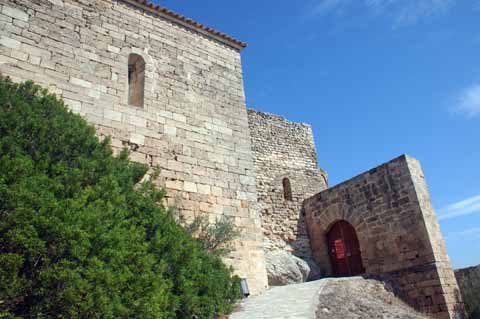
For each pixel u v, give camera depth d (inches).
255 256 455.5
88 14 443.8
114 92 423.5
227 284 329.4
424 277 474.0
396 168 543.5
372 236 560.4
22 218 195.6
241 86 556.4
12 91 295.7
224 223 421.7
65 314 187.6
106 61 433.4
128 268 224.4
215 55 546.6
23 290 187.6
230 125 512.7
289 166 758.5
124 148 371.9
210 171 463.8
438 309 451.5
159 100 457.4
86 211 223.8
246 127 530.9
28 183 216.1
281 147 768.9
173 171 432.1
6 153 239.9
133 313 209.8
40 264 197.3
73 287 190.9
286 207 702.5
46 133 275.6
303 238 685.3
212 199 450.0
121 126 413.4
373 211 566.9
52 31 406.3
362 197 590.6
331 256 644.1
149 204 312.8
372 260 552.4
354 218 597.0
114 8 470.0
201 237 405.4
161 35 499.5
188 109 478.6
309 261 649.6
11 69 363.3
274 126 783.1
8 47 369.7
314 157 813.9
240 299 382.6
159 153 429.7
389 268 524.4
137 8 491.8
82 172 265.3
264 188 697.6
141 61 468.4
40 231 199.5
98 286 198.2
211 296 292.7
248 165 505.0
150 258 247.8
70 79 398.6
